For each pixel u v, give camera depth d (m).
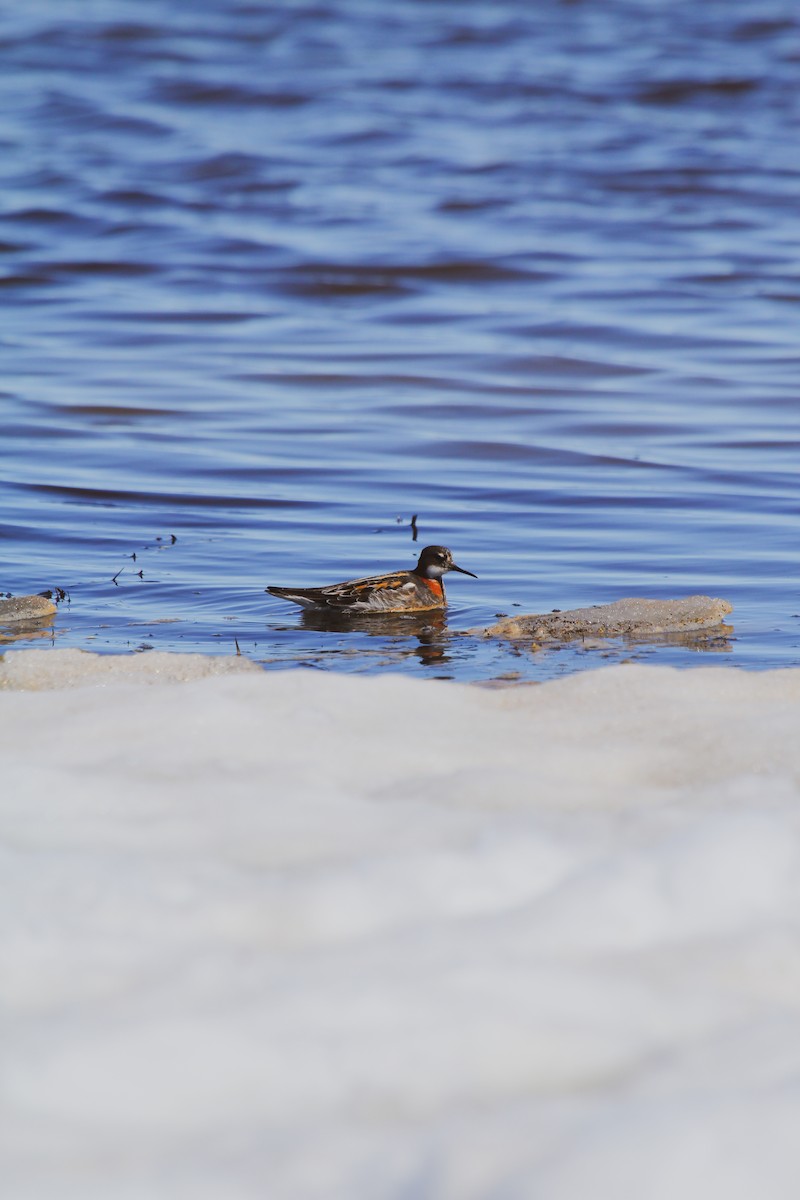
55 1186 4.19
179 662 11.48
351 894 5.99
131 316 36.62
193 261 43.16
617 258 43.69
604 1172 4.15
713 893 5.96
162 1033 4.90
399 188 55.59
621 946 5.68
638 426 26.66
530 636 14.66
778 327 35.12
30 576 17.28
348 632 15.12
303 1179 4.24
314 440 25.58
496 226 48.66
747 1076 4.69
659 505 21.27
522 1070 4.84
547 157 61.84
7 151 62.19
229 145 63.12
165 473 23.14
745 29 96.62
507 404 28.47
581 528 20.06
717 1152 4.18
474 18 102.12
